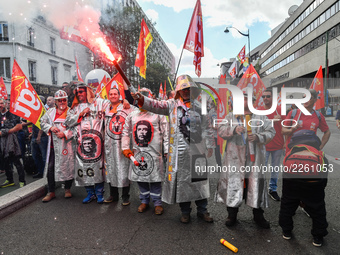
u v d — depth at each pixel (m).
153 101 2.98
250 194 2.80
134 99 2.84
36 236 2.77
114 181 3.63
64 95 3.95
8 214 3.38
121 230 2.89
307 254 2.37
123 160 3.62
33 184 4.23
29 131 5.78
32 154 5.23
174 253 2.41
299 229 2.85
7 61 14.97
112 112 3.72
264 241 2.61
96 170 3.70
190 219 3.17
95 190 3.79
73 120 3.76
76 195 4.16
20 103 3.92
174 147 2.97
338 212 3.20
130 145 3.82
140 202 3.82
